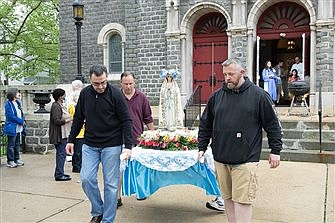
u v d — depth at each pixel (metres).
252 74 13.86
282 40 17.86
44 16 25.14
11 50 25.80
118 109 4.66
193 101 11.00
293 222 5.00
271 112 4.00
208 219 5.20
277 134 4.00
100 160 4.79
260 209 5.50
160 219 5.21
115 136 4.69
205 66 15.16
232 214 4.26
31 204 5.86
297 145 9.20
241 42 13.88
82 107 4.83
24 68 26.92
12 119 8.51
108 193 4.66
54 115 7.22
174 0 14.61
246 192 3.96
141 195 5.36
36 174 7.87
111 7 17.12
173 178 5.45
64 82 18.31
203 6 14.34
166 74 6.72
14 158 8.66
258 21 14.34
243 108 3.97
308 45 13.89
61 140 7.28
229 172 4.14
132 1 15.95
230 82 3.99
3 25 24.14
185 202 5.93
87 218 5.23
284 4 14.02
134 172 5.42
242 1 13.73
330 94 12.65
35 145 10.29
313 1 12.91
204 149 4.46
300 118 10.62
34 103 11.03
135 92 5.89
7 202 5.96
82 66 17.78
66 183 7.11
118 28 16.95
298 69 14.06
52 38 26.16
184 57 14.75
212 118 4.38
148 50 15.42
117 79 16.84
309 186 6.63
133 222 5.09
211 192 5.37
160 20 15.18
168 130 5.96
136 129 5.83
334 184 6.74
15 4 24.06
